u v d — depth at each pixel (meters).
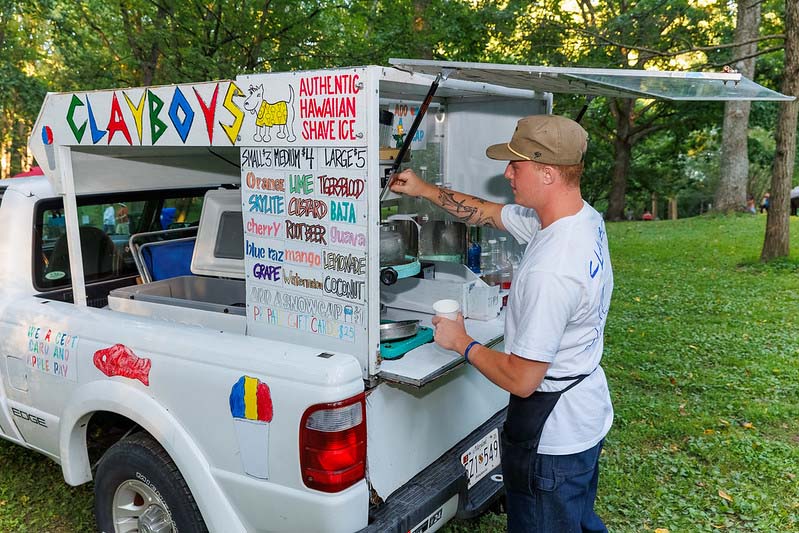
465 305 2.91
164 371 2.36
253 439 2.15
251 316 2.46
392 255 2.64
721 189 18.16
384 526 2.12
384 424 2.20
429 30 10.15
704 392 5.09
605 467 3.86
